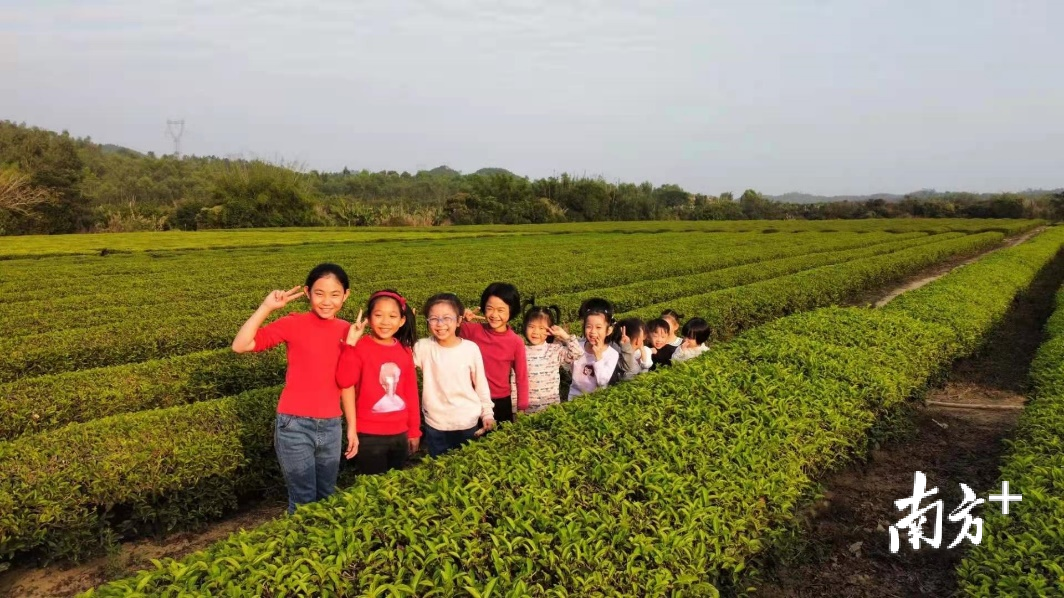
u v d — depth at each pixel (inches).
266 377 359.9
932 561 210.8
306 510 144.9
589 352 273.1
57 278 786.2
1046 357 331.0
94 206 2507.4
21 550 209.3
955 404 374.0
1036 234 2047.2
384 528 135.6
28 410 287.0
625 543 142.5
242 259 1047.0
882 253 1211.2
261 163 2447.1
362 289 692.1
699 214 3730.3
